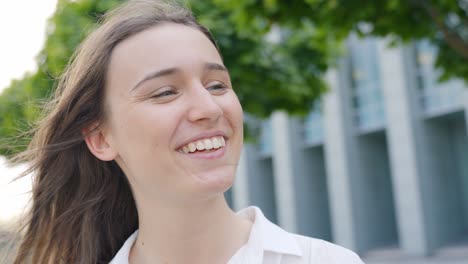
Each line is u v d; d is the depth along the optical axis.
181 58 1.11
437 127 15.19
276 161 18.45
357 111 16.41
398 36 5.30
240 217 1.30
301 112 8.21
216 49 1.23
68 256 1.54
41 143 1.45
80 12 6.11
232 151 1.12
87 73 1.25
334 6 4.65
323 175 18.23
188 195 1.08
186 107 1.08
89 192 1.49
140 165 1.12
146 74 1.10
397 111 15.01
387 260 14.58
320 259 1.15
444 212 14.97
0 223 1.58
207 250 1.19
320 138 17.53
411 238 14.70
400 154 14.96
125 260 1.30
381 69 15.45
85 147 1.44
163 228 1.19
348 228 16.03
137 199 1.26
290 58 7.43
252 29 5.50
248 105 7.58
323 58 7.75
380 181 16.70
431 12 4.38
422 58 14.72
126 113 1.13
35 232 1.54
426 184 14.69
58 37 6.00
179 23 1.19
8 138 1.63
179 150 1.08
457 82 13.95
